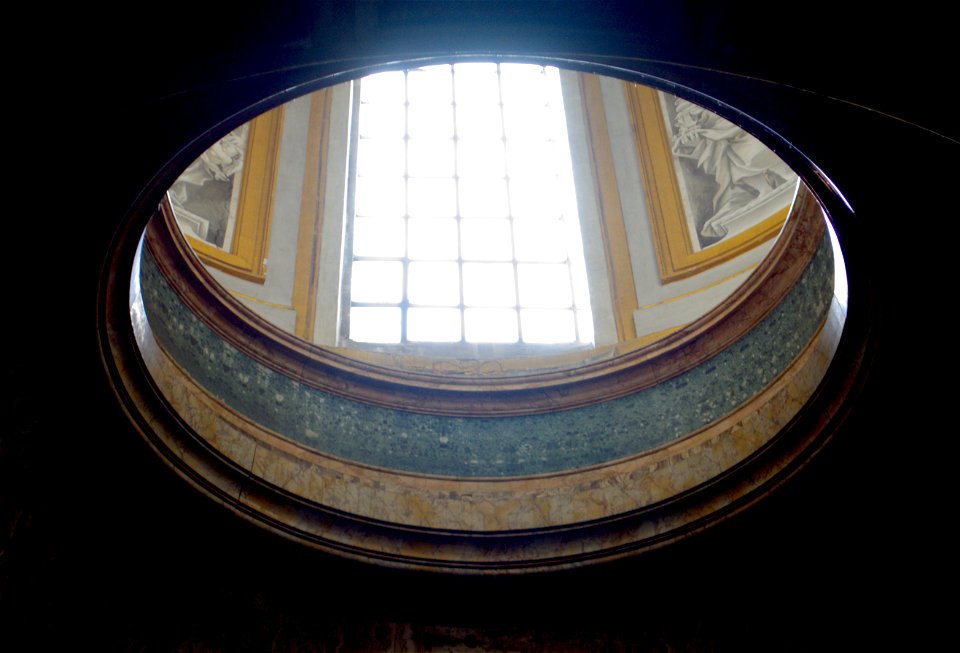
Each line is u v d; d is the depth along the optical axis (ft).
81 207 24.70
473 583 36.14
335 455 38.01
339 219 48.19
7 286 26.48
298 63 19.49
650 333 45.21
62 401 28.91
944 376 30.12
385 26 19.01
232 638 32.94
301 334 44.14
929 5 17.34
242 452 34.60
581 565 35.99
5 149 21.80
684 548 35.01
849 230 27.99
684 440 37.52
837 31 18.20
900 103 18.93
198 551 33.19
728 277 45.16
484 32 19.24
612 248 48.42
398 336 46.96
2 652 28.27
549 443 40.22
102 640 30.55
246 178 47.11
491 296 48.85
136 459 30.68
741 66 19.44
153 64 18.62
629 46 19.61
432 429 40.52
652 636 35.29
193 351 35.06
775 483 33.30
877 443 31.58
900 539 33.01
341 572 35.27
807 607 33.96
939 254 27.73
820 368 32.19
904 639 32.68
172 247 34.55
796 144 24.80
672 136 50.57
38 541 29.43
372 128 52.85
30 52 17.92
